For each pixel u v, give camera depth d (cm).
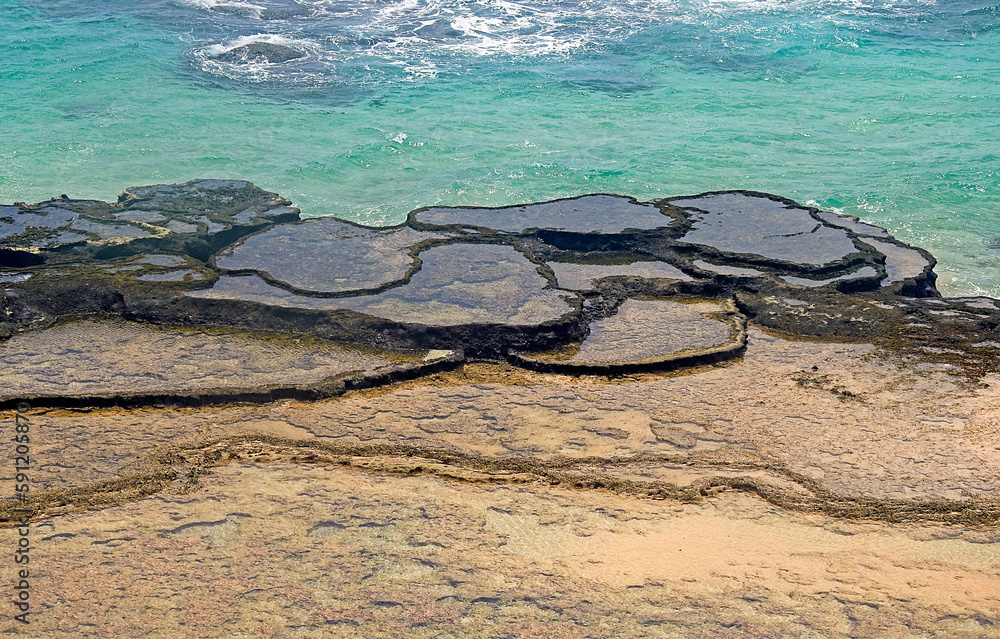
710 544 1094
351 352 1588
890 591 1016
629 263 1911
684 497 1194
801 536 1120
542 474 1241
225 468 1219
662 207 2136
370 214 2248
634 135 2761
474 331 1619
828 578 1037
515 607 965
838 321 1702
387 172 2505
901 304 1762
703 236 1994
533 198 2342
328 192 2378
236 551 1035
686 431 1369
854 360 1590
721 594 999
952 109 2936
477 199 2338
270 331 1642
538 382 1525
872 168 2539
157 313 1673
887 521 1157
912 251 1969
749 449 1323
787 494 1208
